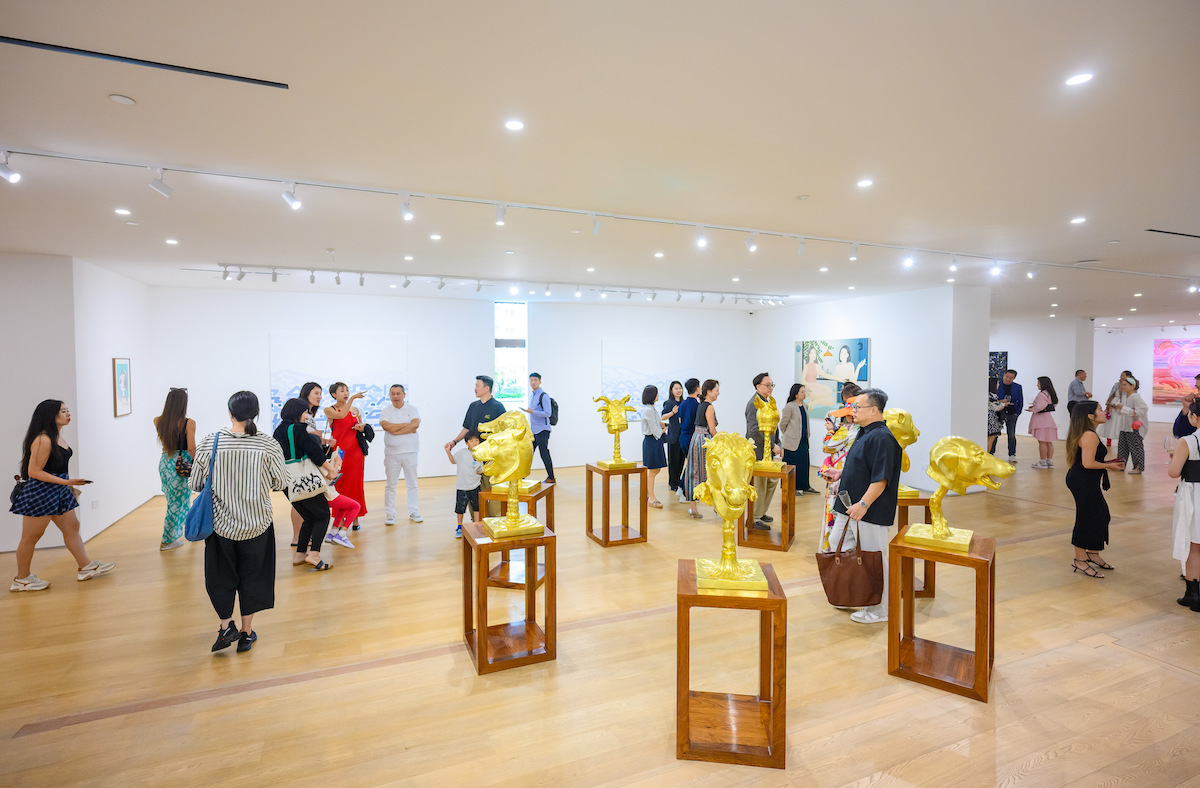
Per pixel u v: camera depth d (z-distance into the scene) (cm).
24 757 239
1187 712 269
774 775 228
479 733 255
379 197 380
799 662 314
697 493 256
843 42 203
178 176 334
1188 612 378
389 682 296
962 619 368
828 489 436
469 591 332
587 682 296
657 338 1045
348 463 570
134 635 351
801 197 388
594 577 447
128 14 183
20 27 189
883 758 238
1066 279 731
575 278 740
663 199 394
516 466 312
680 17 187
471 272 690
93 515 563
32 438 418
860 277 716
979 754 240
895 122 271
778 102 250
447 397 902
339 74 224
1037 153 308
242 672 307
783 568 467
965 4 180
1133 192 377
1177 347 1533
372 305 857
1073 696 282
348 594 415
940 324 762
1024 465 979
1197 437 384
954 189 371
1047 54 211
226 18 186
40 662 318
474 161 320
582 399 995
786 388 1034
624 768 232
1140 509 664
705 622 367
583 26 193
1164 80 230
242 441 319
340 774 229
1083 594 408
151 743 248
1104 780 225
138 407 690
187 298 762
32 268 526
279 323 808
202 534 308
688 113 261
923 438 779
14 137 280
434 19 188
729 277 727
